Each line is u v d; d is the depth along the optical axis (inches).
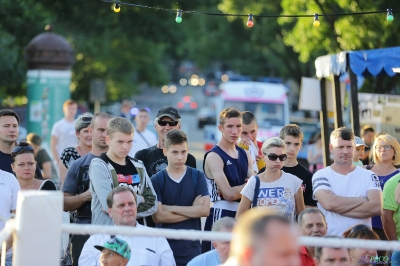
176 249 625.9
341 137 641.0
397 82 1476.4
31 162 687.1
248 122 780.0
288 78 3836.1
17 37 2139.5
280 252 268.7
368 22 1614.2
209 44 4183.1
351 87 951.6
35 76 1798.7
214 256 502.6
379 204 625.6
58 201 370.9
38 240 366.6
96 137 666.8
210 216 687.1
